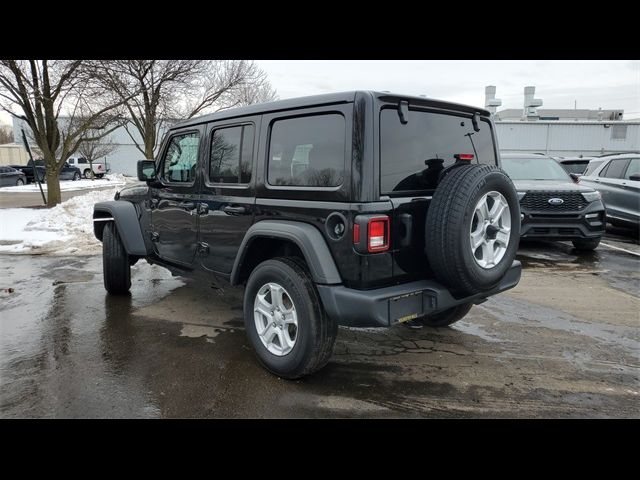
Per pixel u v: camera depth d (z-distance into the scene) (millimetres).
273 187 3270
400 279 2988
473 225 3047
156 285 5883
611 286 5840
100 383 3234
